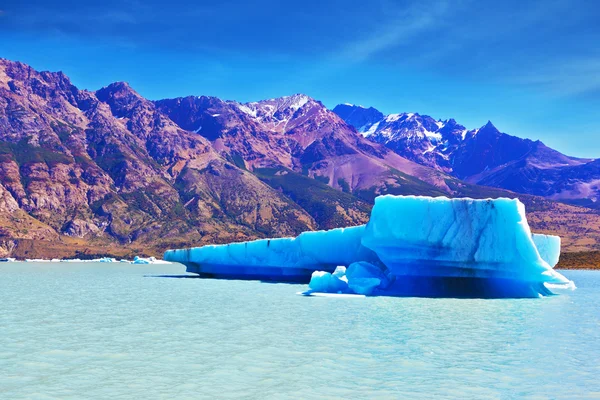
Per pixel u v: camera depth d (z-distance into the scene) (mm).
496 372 17094
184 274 95125
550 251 46031
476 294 41156
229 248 62781
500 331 24344
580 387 15516
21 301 39719
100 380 16266
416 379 16344
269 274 62812
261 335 23391
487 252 37344
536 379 16312
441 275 39906
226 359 18844
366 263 44531
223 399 14508
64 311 32719
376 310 31734
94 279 74938
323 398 14602
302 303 35812
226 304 35906
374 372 17125
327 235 50438
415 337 22844
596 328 25109
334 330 24609
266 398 14602
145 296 43625
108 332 24375
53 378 16484
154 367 17750
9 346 21125
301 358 18969
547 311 31578
